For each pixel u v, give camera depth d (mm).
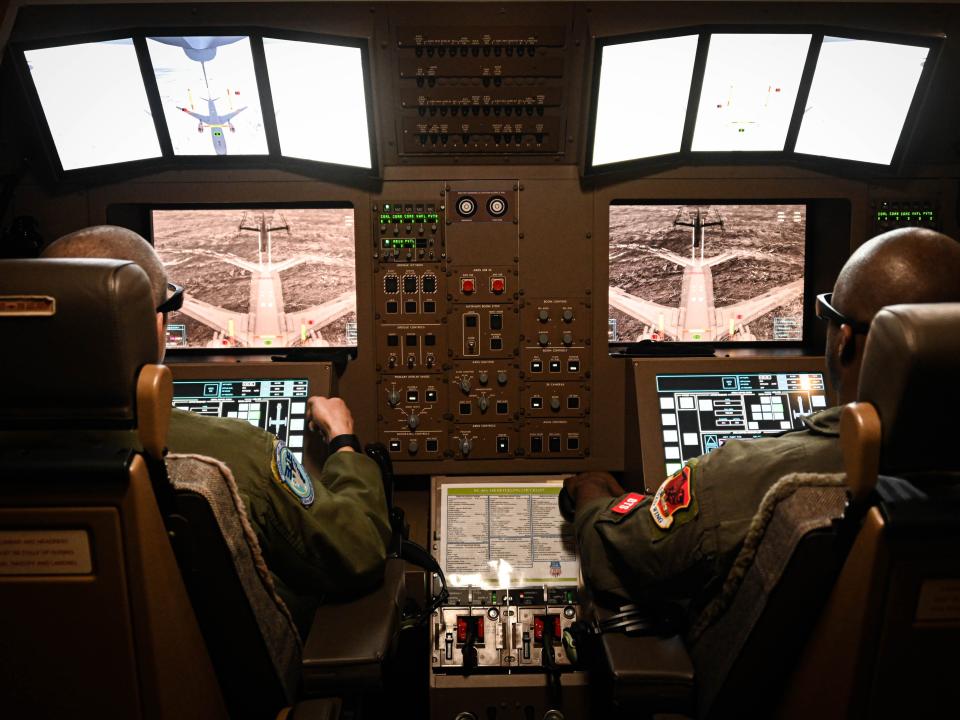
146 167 2322
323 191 2346
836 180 2396
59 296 970
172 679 1140
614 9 2156
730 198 2406
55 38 2090
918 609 1032
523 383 2418
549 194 2357
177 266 2449
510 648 2072
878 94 2236
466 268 2373
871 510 1004
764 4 2148
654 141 2303
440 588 2160
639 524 1502
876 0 2158
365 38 2105
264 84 2184
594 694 1999
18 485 1024
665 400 2271
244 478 1339
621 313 2486
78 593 1070
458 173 2340
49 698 1128
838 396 1426
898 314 945
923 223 2430
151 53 2154
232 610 1207
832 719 1114
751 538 1202
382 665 1366
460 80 2234
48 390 996
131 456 1025
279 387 2258
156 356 1082
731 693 1291
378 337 2396
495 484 2352
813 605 1154
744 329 2527
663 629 1493
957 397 926
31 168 2314
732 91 2254
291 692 1357
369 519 1530
